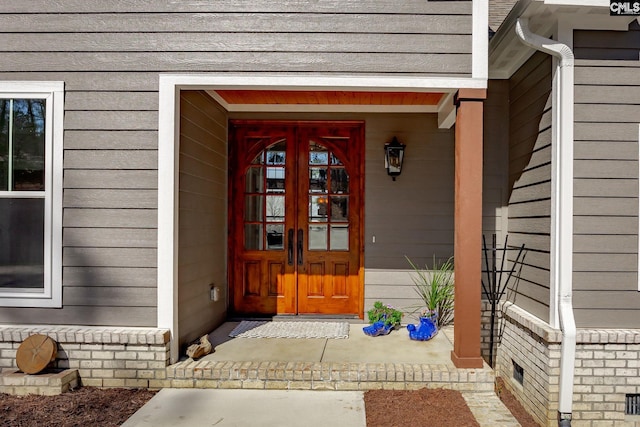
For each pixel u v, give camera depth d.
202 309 4.33
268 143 5.23
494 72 4.67
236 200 5.21
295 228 5.19
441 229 5.00
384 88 3.59
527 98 4.16
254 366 3.55
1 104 3.65
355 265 5.16
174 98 3.59
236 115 5.11
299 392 3.45
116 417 3.03
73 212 3.62
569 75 3.41
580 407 3.36
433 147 5.02
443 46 3.54
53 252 3.61
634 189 3.45
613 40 3.48
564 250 3.39
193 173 4.08
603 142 3.45
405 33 3.55
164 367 3.51
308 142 5.20
